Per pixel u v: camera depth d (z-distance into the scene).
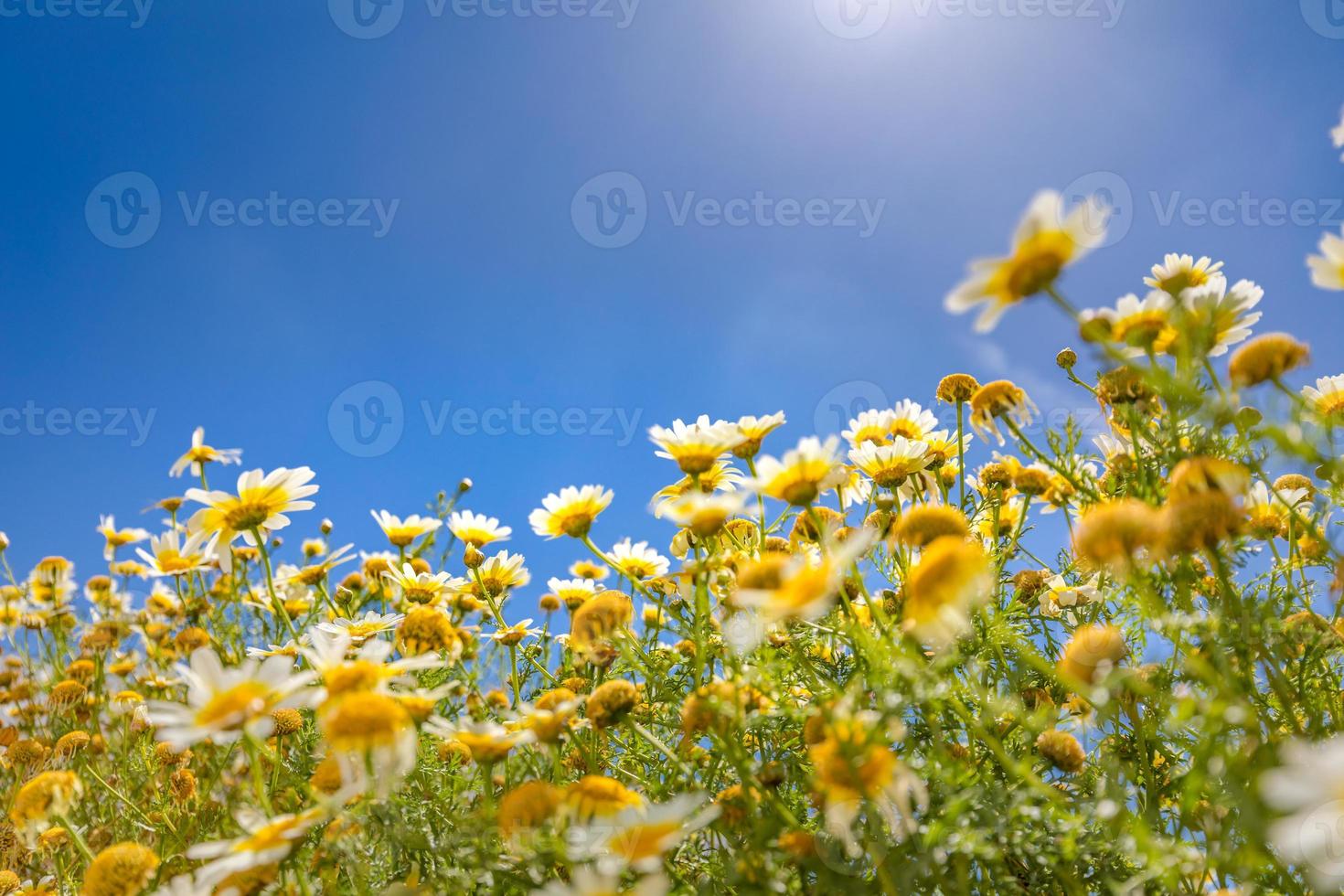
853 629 0.39
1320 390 0.43
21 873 0.64
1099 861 0.35
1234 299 0.40
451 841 0.38
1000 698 0.40
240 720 0.35
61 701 0.76
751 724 0.39
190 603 0.83
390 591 0.72
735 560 0.52
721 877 0.38
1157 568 0.38
